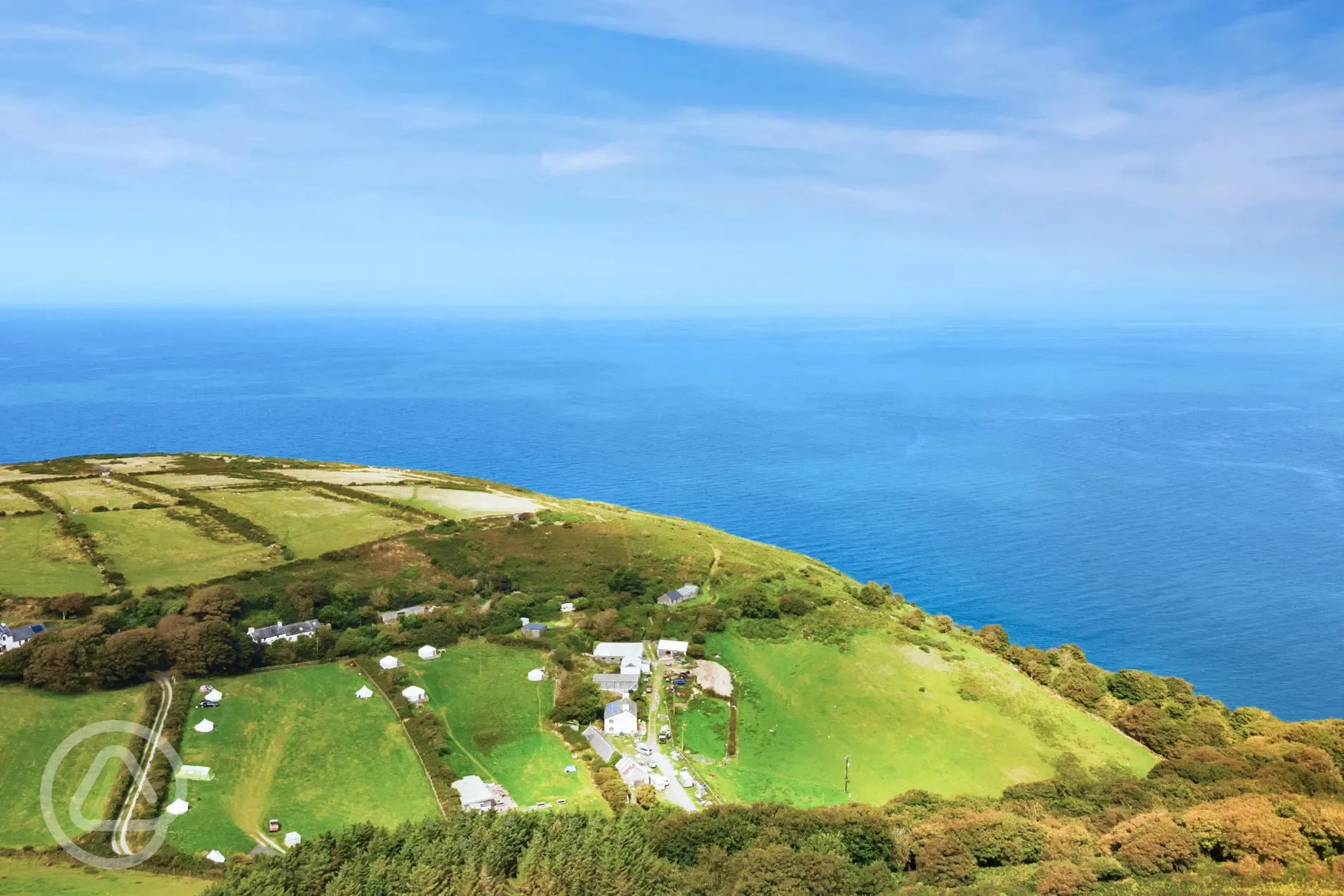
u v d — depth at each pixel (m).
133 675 112.88
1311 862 81.25
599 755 109.06
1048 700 132.62
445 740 109.38
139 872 81.56
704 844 87.56
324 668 125.06
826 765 112.25
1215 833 85.00
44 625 125.00
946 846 86.81
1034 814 100.38
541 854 77.88
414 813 95.31
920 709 125.56
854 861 87.75
